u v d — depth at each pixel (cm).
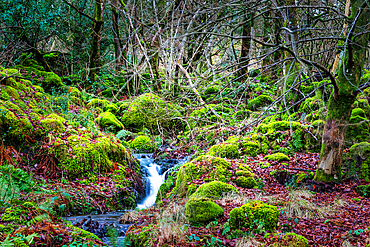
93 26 1808
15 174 775
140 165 1219
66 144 1009
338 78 803
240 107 1494
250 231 552
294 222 600
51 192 834
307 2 1498
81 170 984
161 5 1579
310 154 1033
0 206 592
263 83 1719
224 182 849
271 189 855
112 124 1462
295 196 732
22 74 1448
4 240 440
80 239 530
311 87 1270
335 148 816
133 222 743
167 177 1109
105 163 1045
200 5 1110
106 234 665
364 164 868
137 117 1580
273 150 1079
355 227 568
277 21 1398
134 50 1672
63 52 2045
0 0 1528
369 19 749
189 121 1510
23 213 573
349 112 807
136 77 1794
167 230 550
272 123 1159
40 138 1012
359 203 725
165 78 1285
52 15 1684
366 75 1170
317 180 837
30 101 1193
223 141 1164
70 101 1427
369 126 1016
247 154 1068
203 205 631
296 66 1226
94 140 1085
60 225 575
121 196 981
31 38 1717
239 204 702
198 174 897
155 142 1421
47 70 1766
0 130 938
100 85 1814
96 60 1788
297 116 1226
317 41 1603
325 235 545
